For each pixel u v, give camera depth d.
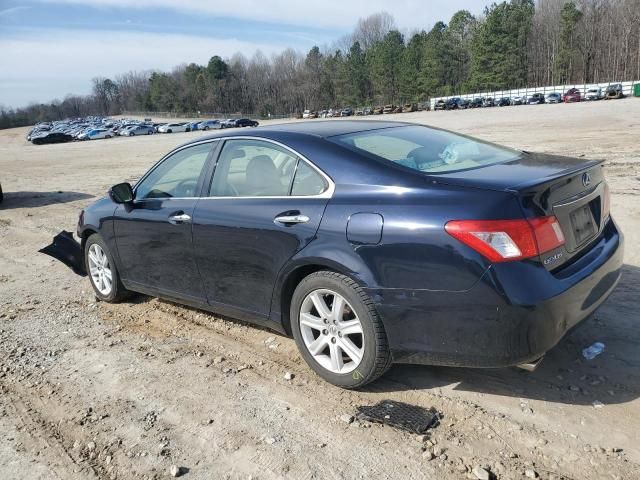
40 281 6.36
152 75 167.25
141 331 4.70
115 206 5.03
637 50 93.44
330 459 2.87
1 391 3.82
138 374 3.93
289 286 3.69
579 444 2.83
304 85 125.56
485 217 2.84
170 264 4.50
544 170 3.25
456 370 3.66
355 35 134.12
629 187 8.96
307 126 4.10
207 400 3.52
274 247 3.62
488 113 48.34
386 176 3.28
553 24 101.88
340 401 3.40
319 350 3.57
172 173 4.59
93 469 2.93
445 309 2.95
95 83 199.38
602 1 98.81
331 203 3.36
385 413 3.22
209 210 4.07
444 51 102.88
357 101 116.12
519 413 3.13
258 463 2.88
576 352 3.73
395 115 68.44
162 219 4.44
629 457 2.71
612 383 3.34
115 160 26.50
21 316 5.23
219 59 142.12
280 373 3.80
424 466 2.76
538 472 2.66
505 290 2.80
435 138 3.97
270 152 3.85
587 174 3.37
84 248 5.56
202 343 4.38
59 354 4.35
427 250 2.96
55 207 12.02
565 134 20.56
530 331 2.83
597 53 96.88
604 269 3.27
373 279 3.14
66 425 3.35
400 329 3.12
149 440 3.14
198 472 2.85
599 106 43.81
